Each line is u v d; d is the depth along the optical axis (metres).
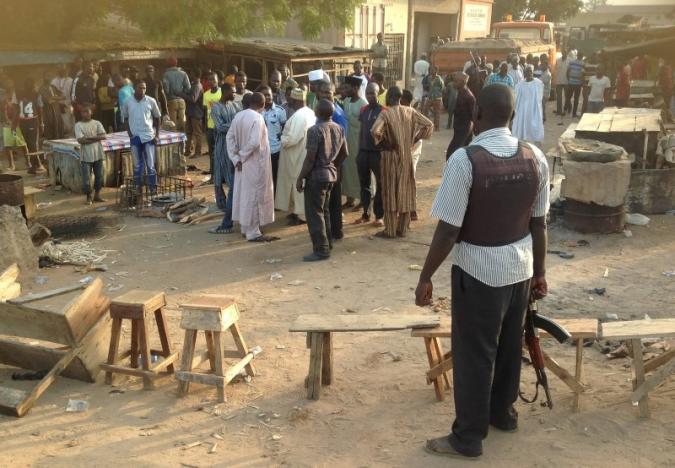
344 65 19.80
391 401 4.96
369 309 6.80
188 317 4.97
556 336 4.14
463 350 3.99
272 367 5.57
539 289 4.16
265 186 9.02
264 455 4.30
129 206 10.82
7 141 13.14
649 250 8.53
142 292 5.43
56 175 11.98
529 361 5.49
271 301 7.07
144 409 4.92
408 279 7.67
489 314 3.88
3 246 7.66
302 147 9.61
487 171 3.73
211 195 11.57
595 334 4.50
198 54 18.16
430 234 9.46
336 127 8.28
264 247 8.91
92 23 17.72
